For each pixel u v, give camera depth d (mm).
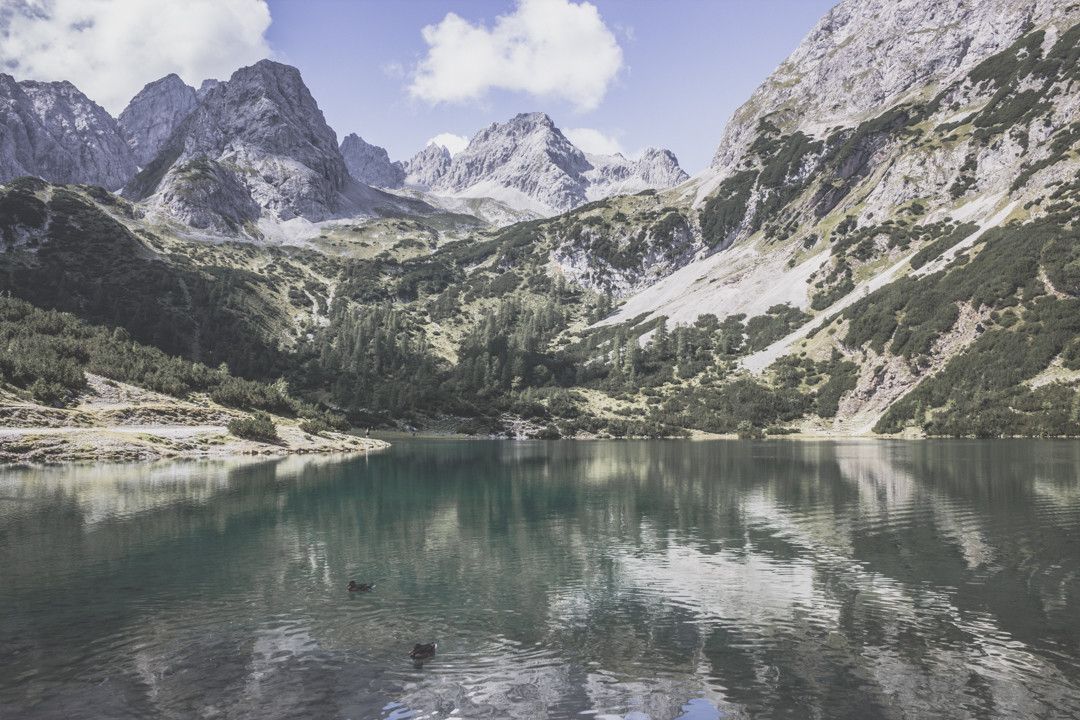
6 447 74312
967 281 172750
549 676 20469
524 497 58375
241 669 20750
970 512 49000
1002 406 140000
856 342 185500
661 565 34031
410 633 24078
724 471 80500
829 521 46000
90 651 22109
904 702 18766
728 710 18281
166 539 39219
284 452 102438
